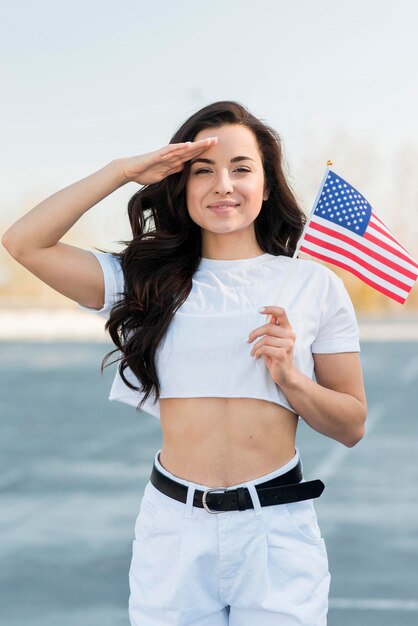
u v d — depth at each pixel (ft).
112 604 26.78
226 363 14.21
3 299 343.05
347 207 15.44
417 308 344.69
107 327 14.82
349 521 35.88
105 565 30.40
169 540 14.16
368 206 15.57
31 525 35.81
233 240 14.98
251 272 14.78
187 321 14.35
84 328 229.25
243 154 14.58
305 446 55.72
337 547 32.22
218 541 13.96
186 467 14.29
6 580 28.91
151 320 14.49
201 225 14.70
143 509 14.55
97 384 102.01
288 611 13.88
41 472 47.62
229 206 14.53
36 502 40.06
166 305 14.48
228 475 14.17
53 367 125.90
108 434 62.39
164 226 15.25
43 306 328.49
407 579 28.68
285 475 14.28
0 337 199.41
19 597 27.35
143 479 45.06
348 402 14.58
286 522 14.10
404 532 34.09
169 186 15.02
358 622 25.11
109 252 15.37
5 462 51.03
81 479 45.32
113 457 52.03
